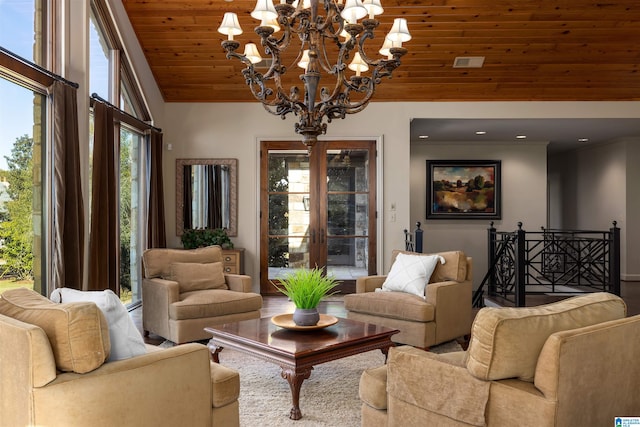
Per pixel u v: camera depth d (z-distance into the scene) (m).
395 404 2.36
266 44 3.42
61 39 4.29
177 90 7.08
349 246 7.34
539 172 9.58
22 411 1.91
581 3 5.56
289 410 3.11
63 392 1.91
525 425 1.93
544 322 2.05
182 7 5.77
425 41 6.14
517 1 5.55
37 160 4.03
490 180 9.58
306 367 3.03
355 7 3.35
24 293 2.40
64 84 4.14
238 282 5.05
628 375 2.17
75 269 4.19
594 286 7.41
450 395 2.14
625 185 9.34
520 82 6.85
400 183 7.23
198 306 4.46
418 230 6.30
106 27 5.39
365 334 3.43
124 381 2.05
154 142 6.52
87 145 4.72
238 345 3.38
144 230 6.53
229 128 7.27
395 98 7.17
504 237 7.19
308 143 3.76
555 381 1.87
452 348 4.56
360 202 7.31
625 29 5.91
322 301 6.89
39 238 4.08
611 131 8.46
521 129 8.20
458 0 5.56
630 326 2.16
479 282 9.57
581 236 10.66
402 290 4.74
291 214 7.32
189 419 2.27
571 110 7.18
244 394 3.38
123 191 5.91
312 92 3.59
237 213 7.29
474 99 7.16
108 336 2.08
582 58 6.38
